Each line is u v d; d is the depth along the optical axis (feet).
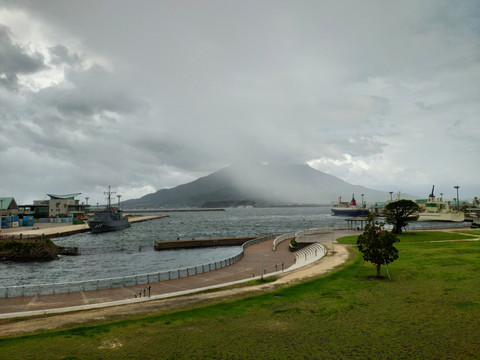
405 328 76.18
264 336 74.18
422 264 149.28
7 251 267.18
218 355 65.31
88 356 65.67
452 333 72.59
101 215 569.64
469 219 651.66
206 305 98.84
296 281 128.57
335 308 92.02
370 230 131.23
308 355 64.39
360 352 65.10
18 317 92.73
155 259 271.90
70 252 299.38
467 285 110.63
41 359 64.49
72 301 120.16
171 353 66.49
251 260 212.43
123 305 103.55
